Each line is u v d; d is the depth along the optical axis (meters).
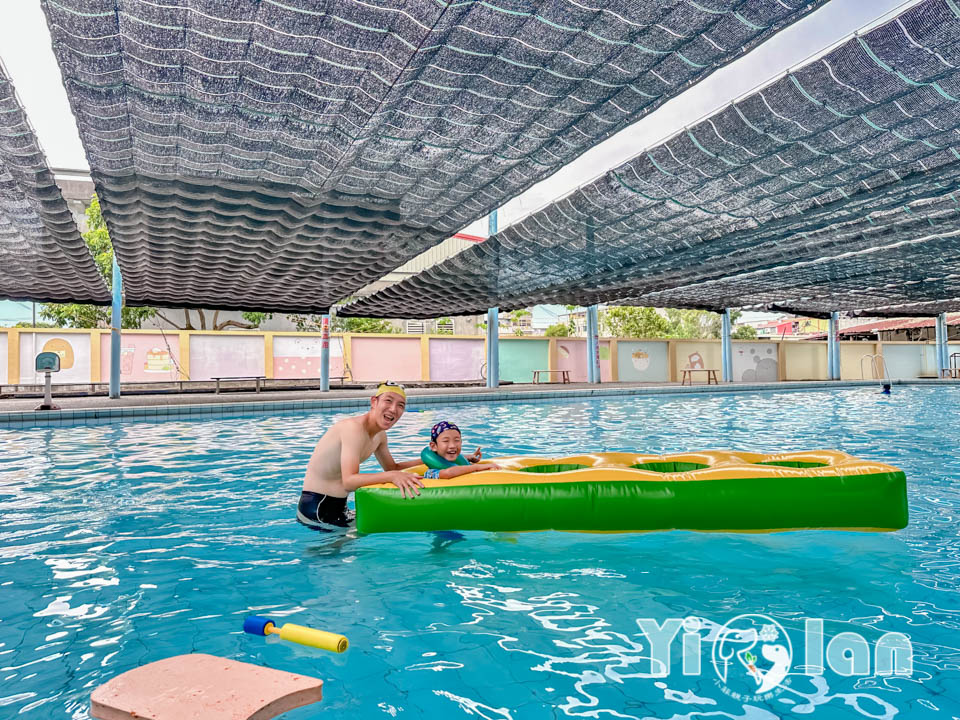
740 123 5.39
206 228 8.73
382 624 2.32
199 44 4.14
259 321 27.33
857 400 14.49
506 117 5.29
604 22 3.96
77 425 9.68
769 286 15.83
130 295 14.53
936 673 1.92
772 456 3.75
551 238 9.41
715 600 2.51
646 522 3.21
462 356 21.22
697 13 3.86
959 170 6.27
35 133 5.55
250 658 2.06
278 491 4.72
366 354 19.98
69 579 2.83
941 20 3.90
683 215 8.11
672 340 23.97
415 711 1.74
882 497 3.23
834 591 2.60
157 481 5.12
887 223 8.64
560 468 3.78
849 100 4.86
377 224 8.49
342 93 4.79
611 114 5.20
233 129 5.43
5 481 5.12
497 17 3.92
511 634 2.22
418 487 3.32
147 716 1.60
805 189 7.02
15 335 16.69
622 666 1.98
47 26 3.94
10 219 8.01
